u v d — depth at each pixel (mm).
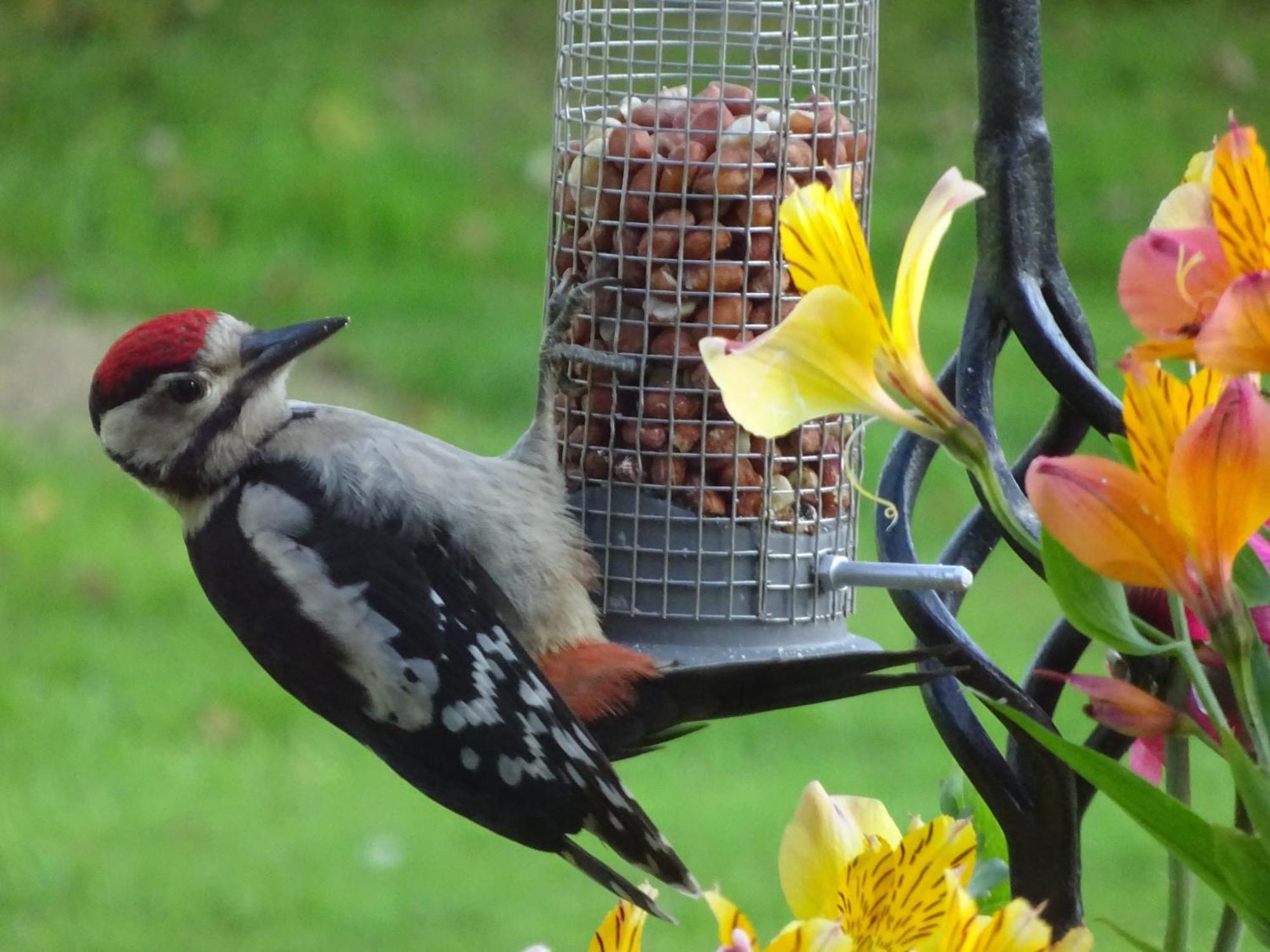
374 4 27719
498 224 23188
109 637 15180
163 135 24578
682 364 6539
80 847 12039
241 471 6656
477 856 12156
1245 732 3607
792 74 6582
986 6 4863
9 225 22938
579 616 6465
